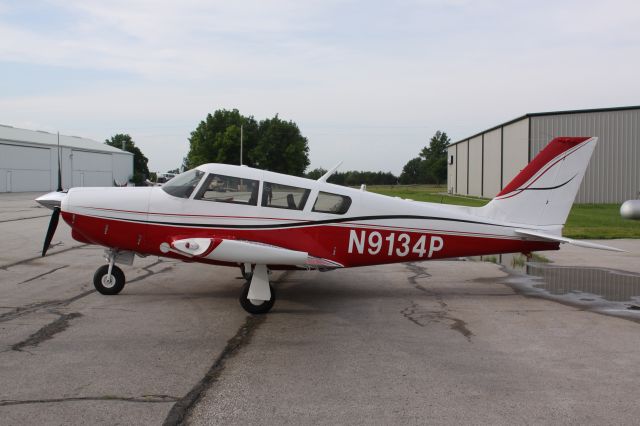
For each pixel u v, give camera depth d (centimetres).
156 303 661
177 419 337
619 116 3077
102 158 5766
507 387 398
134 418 337
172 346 491
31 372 415
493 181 4012
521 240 750
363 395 380
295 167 6272
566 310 656
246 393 382
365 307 664
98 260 972
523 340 525
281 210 677
